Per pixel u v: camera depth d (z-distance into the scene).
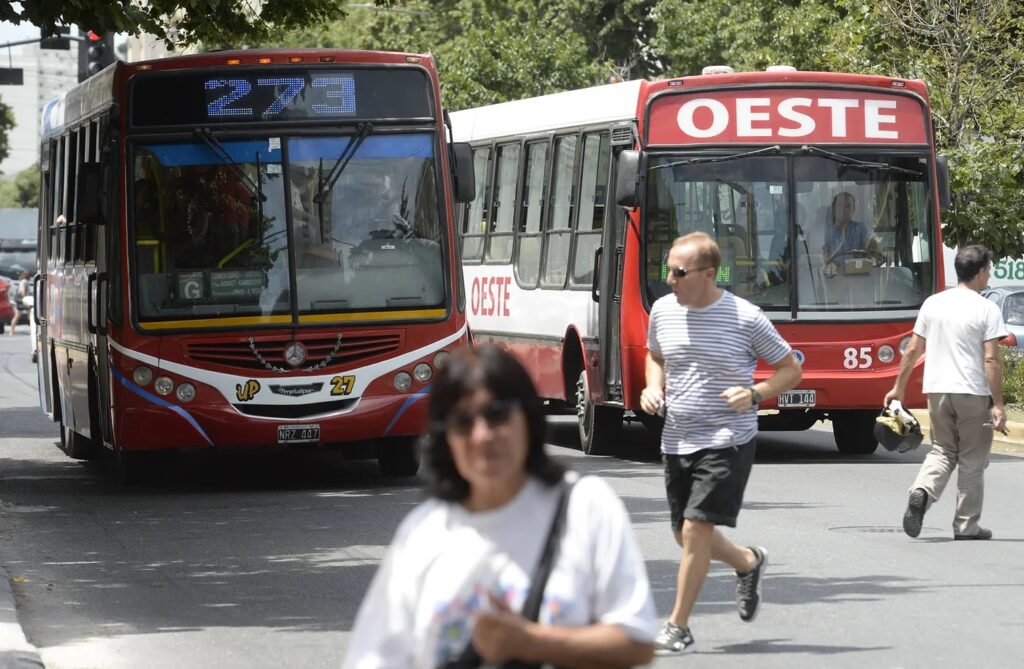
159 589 28.92
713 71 48.91
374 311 41.81
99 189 41.81
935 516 36.81
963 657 22.89
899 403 33.81
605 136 50.00
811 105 47.50
